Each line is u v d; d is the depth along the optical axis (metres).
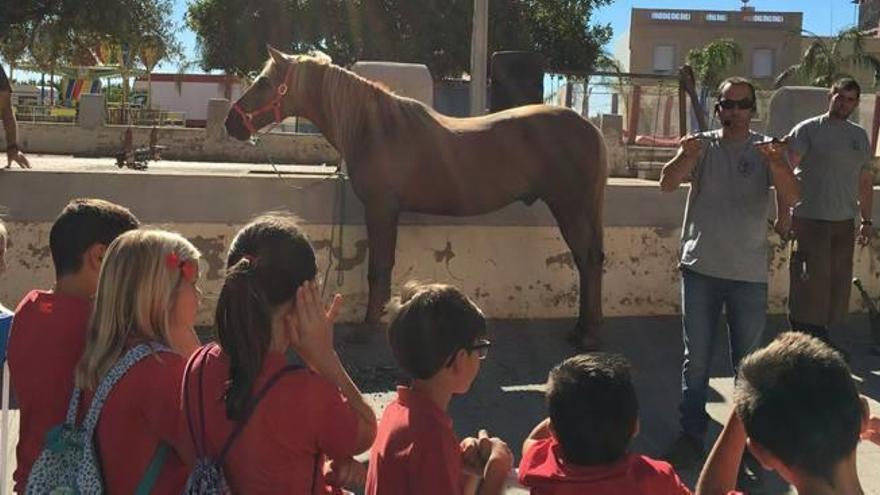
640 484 2.16
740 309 4.29
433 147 5.90
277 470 2.06
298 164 20.73
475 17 14.04
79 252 2.52
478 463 2.38
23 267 6.01
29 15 27.97
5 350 2.71
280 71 6.07
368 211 5.98
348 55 31.08
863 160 5.79
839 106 5.69
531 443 2.43
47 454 2.26
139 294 2.26
